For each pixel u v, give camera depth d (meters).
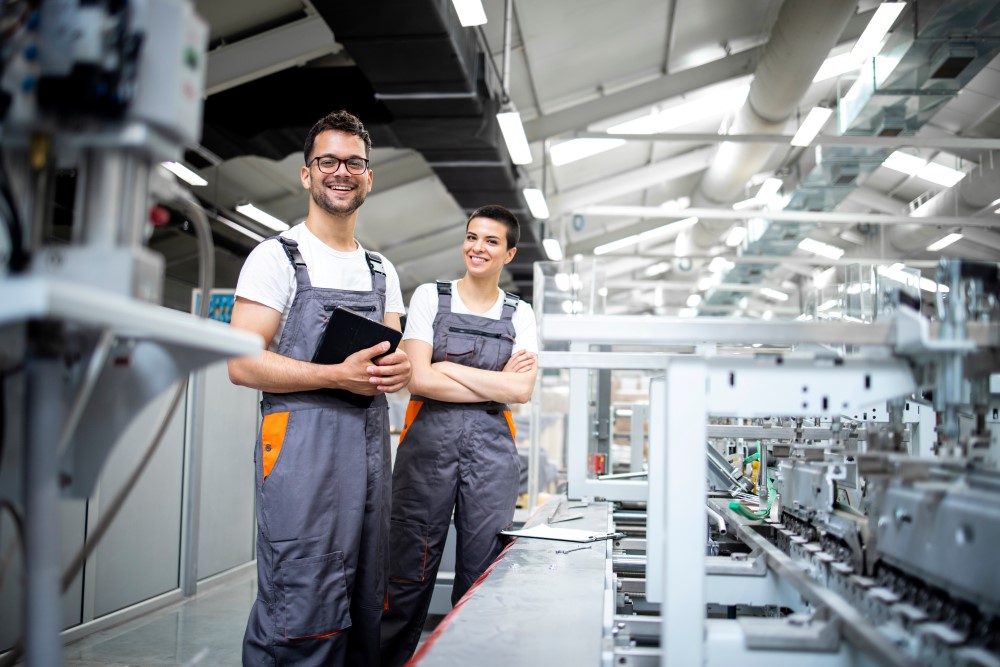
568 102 5.99
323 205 1.67
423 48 3.84
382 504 1.75
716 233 9.63
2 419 0.81
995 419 1.35
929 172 7.54
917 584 1.04
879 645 0.83
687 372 0.96
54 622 0.75
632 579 1.79
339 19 3.57
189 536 3.70
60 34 0.78
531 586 1.46
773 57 4.80
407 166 6.35
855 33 5.25
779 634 0.97
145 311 0.66
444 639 1.11
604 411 4.32
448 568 3.45
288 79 4.62
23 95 0.78
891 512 1.08
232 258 7.02
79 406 0.82
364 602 1.71
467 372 2.07
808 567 1.43
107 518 0.95
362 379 1.55
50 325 0.75
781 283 13.71
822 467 1.39
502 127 4.62
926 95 4.87
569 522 2.44
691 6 4.92
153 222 0.90
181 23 0.79
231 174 5.83
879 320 1.10
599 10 4.66
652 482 1.38
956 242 9.44
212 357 0.87
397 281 1.92
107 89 0.76
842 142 5.56
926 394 1.30
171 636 3.03
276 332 1.67
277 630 1.51
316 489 1.54
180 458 3.66
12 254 0.79
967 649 0.82
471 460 2.09
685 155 8.19
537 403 4.32
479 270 2.18
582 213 7.46
